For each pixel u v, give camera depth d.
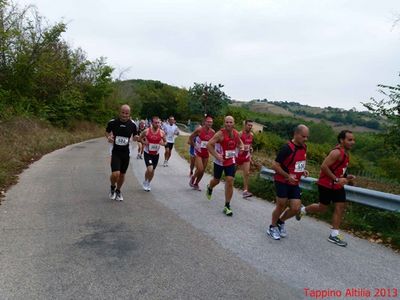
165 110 71.38
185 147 24.05
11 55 24.28
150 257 4.95
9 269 4.41
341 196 6.00
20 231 5.77
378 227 6.61
